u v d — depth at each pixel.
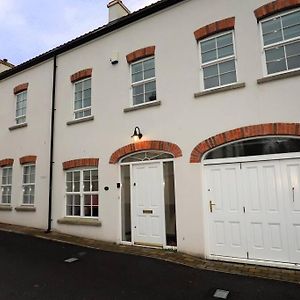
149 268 6.26
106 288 5.16
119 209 8.59
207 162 7.27
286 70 6.74
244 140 6.88
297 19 6.77
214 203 7.07
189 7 8.07
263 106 6.68
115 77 9.29
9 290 5.00
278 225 6.34
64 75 10.70
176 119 7.83
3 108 12.84
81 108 10.12
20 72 12.38
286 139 6.45
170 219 7.76
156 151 8.16
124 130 8.77
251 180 6.72
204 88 7.71
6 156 12.23
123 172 8.79
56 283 5.36
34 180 11.07
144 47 8.75
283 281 5.47
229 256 6.75
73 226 9.47
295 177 6.28
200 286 5.28
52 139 10.51
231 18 7.35
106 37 9.73
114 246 8.16
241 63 7.10
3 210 11.91
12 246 8.11
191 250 7.16
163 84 8.21
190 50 7.89
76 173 9.86
